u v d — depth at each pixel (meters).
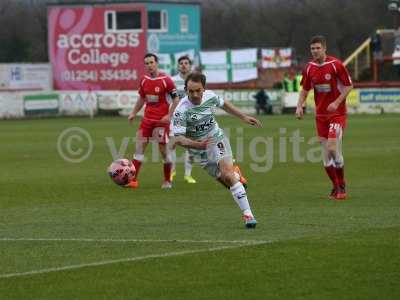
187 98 29.62
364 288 20.88
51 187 42.62
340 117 37.53
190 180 44.06
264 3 166.62
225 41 166.62
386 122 95.94
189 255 24.70
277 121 100.50
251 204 35.34
